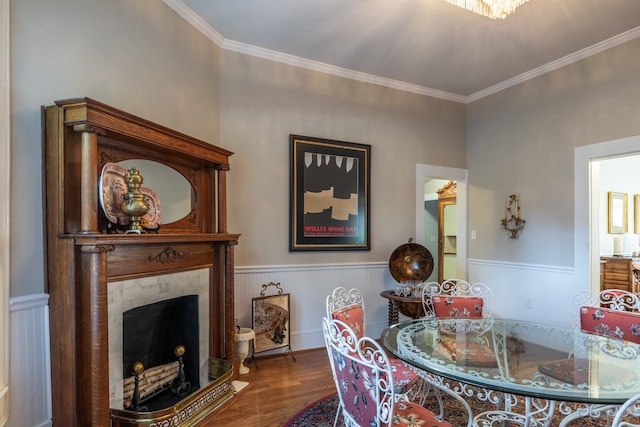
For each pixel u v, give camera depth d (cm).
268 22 311
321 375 315
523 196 412
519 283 414
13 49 183
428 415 165
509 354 192
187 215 281
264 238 361
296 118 379
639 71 318
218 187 300
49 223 194
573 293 362
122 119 203
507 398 224
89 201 190
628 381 157
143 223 234
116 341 207
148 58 263
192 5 288
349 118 408
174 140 244
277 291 368
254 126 358
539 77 398
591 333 232
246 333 319
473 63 385
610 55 337
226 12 296
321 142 388
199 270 278
